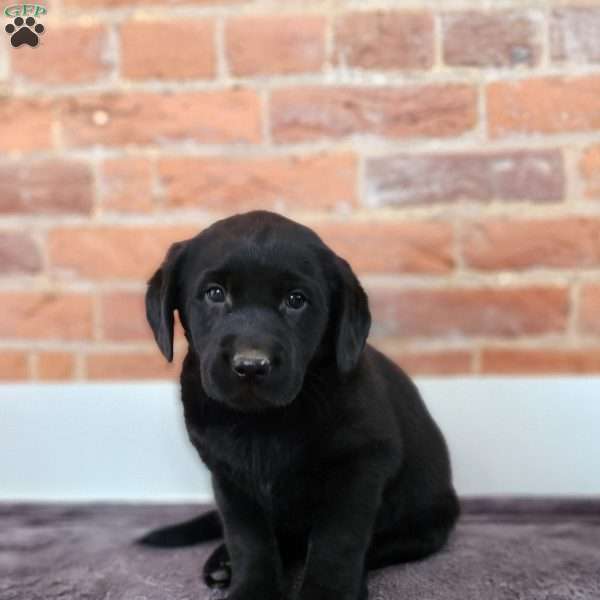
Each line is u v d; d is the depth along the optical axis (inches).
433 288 30.7
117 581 22.7
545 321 30.5
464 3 29.6
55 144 31.0
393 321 30.9
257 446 20.9
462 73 29.9
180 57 30.4
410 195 30.5
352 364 20.7
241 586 20.1
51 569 23.7
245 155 30.7
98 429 31.0
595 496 30.0
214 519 26.0
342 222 30.7
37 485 31.2
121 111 30.7
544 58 29.7
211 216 31.0
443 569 22.8
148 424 30.9
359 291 21.5
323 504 20.9
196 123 30.6
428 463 23.5
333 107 30.3
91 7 30.4
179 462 30.8
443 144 30.2
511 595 21.1
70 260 31.3
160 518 28.5
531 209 30.2
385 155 30.3
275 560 21.3
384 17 29.8
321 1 29.9
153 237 31.2
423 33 29.8
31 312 31.4
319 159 30.5
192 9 30.1
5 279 31.4
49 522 28.2
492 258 30.5
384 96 30.1
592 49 29.6
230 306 20.5
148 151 30.9
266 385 19.1
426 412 24.7
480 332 30.7
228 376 19.3
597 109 29.8
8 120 31.0
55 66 30.7
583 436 30.1
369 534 20.8
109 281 31.3
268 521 21.5
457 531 26.1
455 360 30.8
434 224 30.5
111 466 31.1
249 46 30.2
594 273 30.3
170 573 23.2
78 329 31.4
